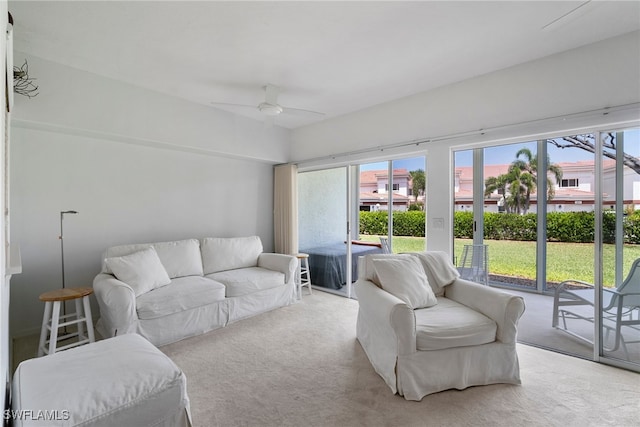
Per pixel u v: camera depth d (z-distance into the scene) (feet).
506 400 6.24
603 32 7.52
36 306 9.50
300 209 16.07
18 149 9.17
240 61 9.07
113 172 11.03
